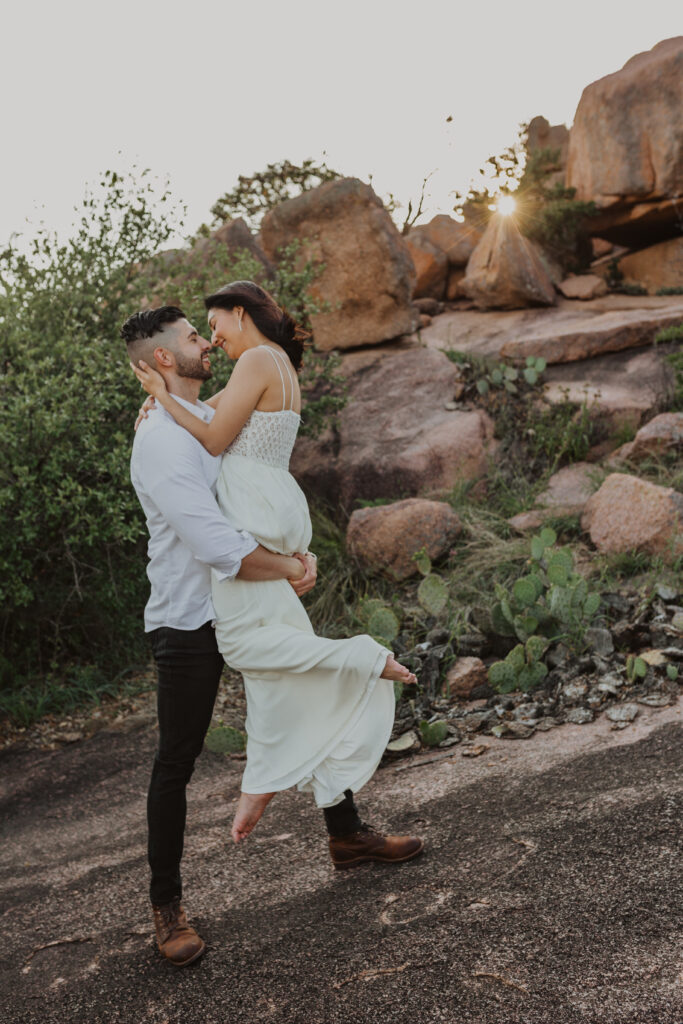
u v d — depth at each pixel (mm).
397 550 5953
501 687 4211
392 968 2320
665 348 8164
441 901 2611
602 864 2652
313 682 2570
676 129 11641
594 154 12773
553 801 3129
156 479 2430
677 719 3605
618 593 4984
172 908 2574
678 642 4230
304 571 2650
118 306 6680
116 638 5777
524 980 2178
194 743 2572
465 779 3482
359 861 2934
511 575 5555
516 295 10656
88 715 5109
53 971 2639
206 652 2551
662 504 5352
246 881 3000
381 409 7988
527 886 2605
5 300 5773
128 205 6527
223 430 2557
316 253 9242
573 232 13086
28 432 5117
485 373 8102
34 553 5457
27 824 3939
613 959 2203
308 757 2574
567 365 8289
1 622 5523
